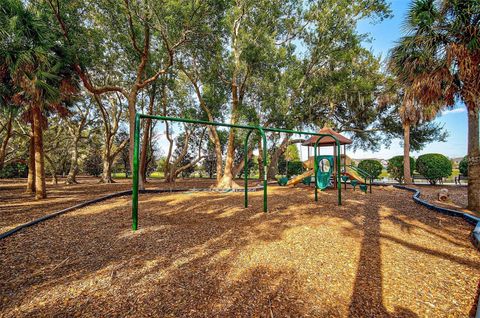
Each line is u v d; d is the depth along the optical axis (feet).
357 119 57.36
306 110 53.16
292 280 8.34
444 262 9.82
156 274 8.80
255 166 87.92
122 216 18.34
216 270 9.09
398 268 9.26
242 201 25.21
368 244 11.75
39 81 24.43
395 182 54.24
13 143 58.13
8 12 22.77
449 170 44.04
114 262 9.87
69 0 28.84
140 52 35.94
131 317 6.38
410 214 18.02
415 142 56.59
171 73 50.31
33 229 14.92
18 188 46.11
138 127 14.49
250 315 6.49
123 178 88.69
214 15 34.22
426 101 20.49
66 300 7.20
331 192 32.76
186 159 90.22
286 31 47.98
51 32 25.62
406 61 20.36
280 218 16.88
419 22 19.11
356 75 52.37
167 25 32.55
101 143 82.69
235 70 39.01
